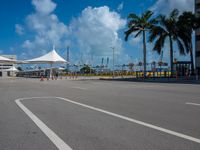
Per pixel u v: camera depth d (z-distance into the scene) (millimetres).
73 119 8227
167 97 14445
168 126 7012
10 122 7930
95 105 11430
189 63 52188
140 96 15164
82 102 12602
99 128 6914
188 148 5078
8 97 15703
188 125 7113
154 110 9750
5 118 8609
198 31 61906
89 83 33781
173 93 17031
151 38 50125
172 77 48781
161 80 40062
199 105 11023
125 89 21312
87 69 105375
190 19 48875
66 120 8086
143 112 9336
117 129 6762
